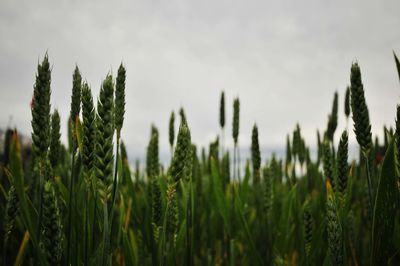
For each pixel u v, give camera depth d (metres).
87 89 0.33
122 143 0.68
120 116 0.35
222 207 0.68
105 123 0.32
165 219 0.42
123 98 0.35
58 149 0.43
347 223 0.58
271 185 0.72
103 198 0.32
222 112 0.90
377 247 0.40
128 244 0.48
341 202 0.42
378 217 0.40
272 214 0.74
